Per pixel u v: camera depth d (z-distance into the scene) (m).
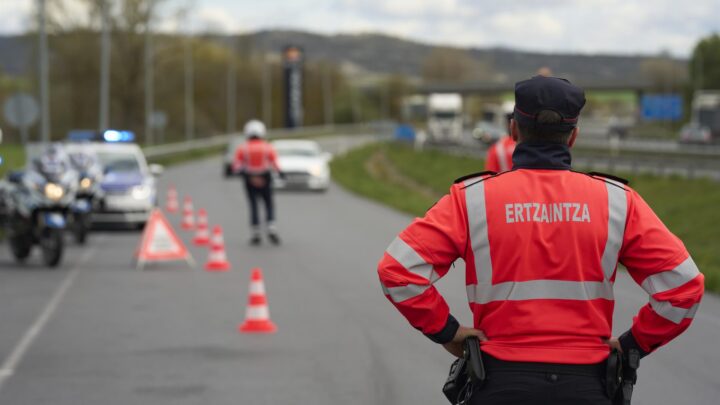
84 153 27.59
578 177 5.08
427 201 43.62
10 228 22.72
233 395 10.64
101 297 17.73
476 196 5.04
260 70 181.25
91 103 100.44
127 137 32.88
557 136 5.12
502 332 4.96
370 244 26.67
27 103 38.41
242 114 176.00
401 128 126.31
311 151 52.03
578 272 4.93
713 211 36.03
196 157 96.50
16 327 14.83
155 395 10.67
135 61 102.19
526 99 5.09
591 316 4.95
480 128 118.25
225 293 18.14
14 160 72.94
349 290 18.36
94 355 12.79
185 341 13.67
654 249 4.93
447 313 5.05
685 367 11.93
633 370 5.04
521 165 5.12
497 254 4.97
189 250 25.47
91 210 27.30
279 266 22.03
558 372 4.87
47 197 22.02
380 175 73.81
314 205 41.41
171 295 17.92
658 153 78.31
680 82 170.38
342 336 13.91
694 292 4.86
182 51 104.75
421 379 11.29
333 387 10.95
